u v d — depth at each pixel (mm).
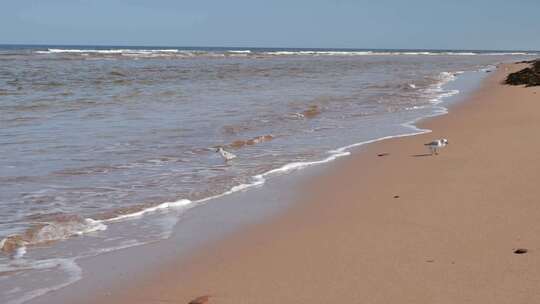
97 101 23594
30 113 19609
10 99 24047
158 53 92938
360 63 81062
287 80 38969
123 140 14836
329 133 16641
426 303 5465
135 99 24578
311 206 9234
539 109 21406
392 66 71688
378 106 23453
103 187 10352
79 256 7098
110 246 7449
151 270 6641
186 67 55562
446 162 12117
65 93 27141
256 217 8680
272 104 23281
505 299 5477
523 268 6168
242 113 20328
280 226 8219
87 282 6316
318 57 112188
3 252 7199
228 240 7652
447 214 8336
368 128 17594
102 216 8680
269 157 13180
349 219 8406
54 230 7887
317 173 11586
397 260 6602
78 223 8219
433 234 7477
